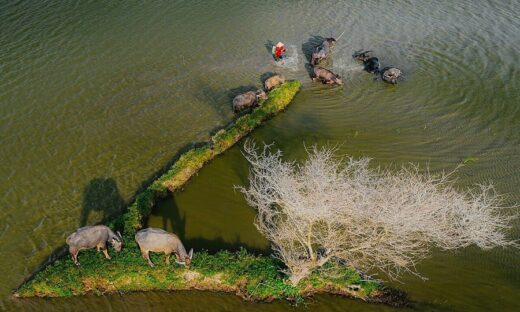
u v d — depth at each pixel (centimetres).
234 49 3409
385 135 2652
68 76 3055
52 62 3184
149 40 3469
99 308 1786
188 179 2338
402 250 1648
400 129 2700
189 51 3362
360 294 1836
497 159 2477
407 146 2567
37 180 2291
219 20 3766
